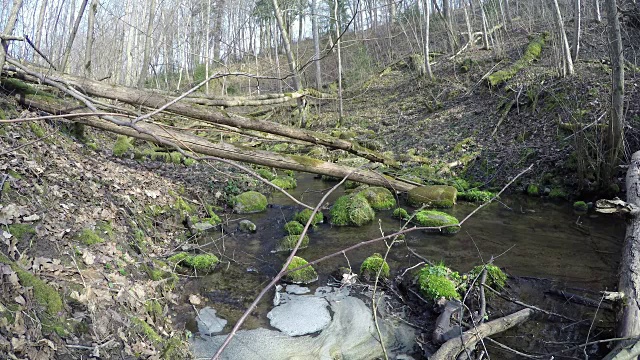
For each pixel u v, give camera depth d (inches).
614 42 333.4
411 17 1028.5
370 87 863.1
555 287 223.8
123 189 280.1
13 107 261.0
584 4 687.1
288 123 709.3
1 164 192.5
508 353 173.2
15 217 166.2
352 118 725.3
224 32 1111.6
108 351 139.7
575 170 390.3
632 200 253.4
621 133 343.3
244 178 435.8
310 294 227.8
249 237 315.0
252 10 1008.2
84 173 256.2
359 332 191.5
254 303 77.4
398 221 348.5
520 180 415.8
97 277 169.6
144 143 450.3
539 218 339.3
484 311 193.3
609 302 200.2
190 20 932.0
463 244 292.4
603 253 265.1
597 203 224.7
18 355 115.3
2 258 138.9
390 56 989.8
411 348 180.4
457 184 428.8
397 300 219.9
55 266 158.2
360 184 439.2
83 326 142.2
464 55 802.2
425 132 584.4
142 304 177.9
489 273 226.8
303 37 1534.2
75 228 191.9
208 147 323.3
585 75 501.0
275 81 941.8
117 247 205.0
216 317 202.5
